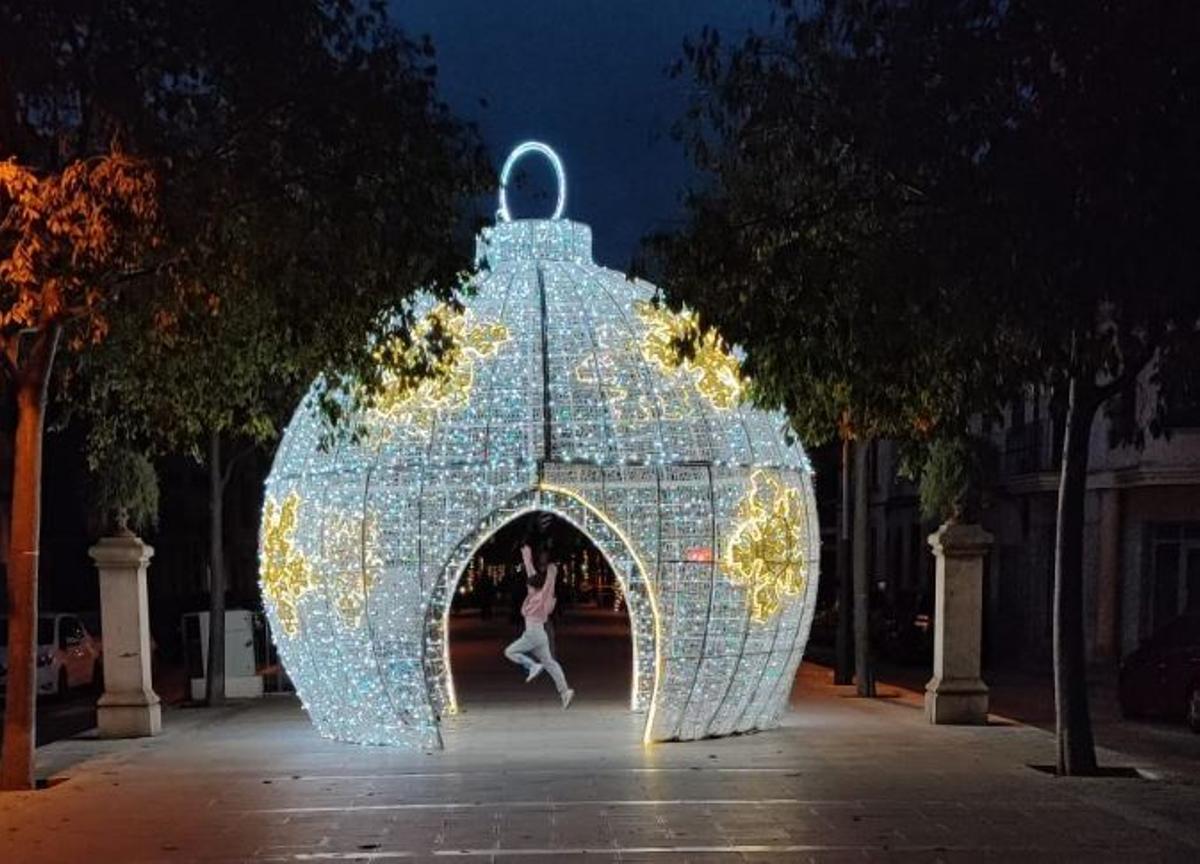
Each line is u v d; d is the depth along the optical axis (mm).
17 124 10141
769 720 13508
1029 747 12305
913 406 11352
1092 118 8484
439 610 12445
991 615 32031
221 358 11758
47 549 36844
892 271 9008
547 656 15906
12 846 8367
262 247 10016
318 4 10266
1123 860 7762
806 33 9977
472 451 12070
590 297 13023
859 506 18312
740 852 7938
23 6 9633
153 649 25359
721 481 12273
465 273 10836
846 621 20047
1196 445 24422
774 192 10703
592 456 11992
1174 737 15750
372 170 10297
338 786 10328
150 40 10031
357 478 12203
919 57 9281
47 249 9297
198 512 47344
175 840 8469
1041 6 8805
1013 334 9969
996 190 8914
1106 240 8414
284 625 12891
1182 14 8320
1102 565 26516
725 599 12305
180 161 9789
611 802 9469
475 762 11438
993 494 14586
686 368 12617
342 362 11039
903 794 9781
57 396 13641
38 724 18656
